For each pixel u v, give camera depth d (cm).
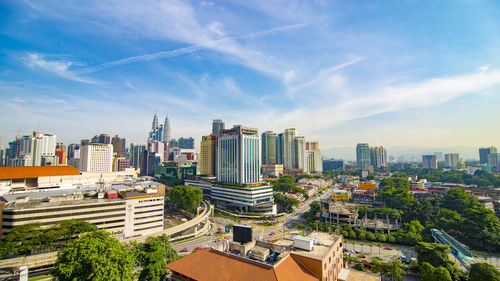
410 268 10825
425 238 14662
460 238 14725
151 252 9150
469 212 15225
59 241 11544
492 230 13900
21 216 11694
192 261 7406
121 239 13412
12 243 10231
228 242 8588
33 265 10475
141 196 15050
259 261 7294
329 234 9575
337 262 8769
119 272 7481
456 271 9838
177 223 19438
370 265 11281
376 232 16112
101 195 15175
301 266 7188
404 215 18050
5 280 9781
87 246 7456
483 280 8681
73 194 14575
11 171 19175
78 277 7075
